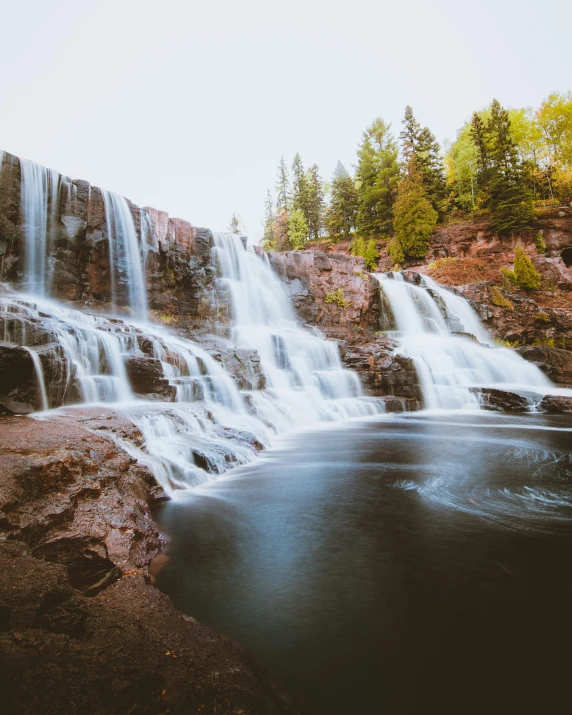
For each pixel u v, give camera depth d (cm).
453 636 455
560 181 5769
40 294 2098
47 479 640
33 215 2086
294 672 405
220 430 1361
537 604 512
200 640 412
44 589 373
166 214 2684
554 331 3834
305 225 6962
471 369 2811
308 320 3222
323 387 2355
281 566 613
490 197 4950
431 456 1302
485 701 369
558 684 388
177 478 980
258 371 2112
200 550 666
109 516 641
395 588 552
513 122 6544
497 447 1427
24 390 1177
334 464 1202
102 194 2350
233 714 306
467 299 3803
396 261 4934
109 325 1817
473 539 697
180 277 2698
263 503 878
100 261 2344
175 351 1834
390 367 2542
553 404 2298
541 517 795
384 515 808
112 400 1441
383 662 418
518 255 4278
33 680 270
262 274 3189
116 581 515
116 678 296
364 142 6069
